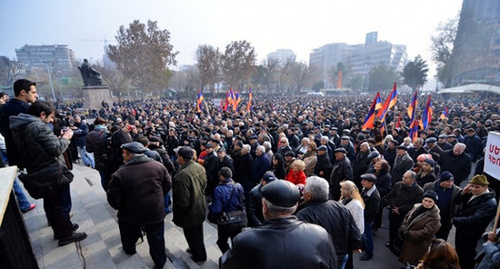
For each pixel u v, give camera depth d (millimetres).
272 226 1653
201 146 7391
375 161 5727
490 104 25609
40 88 52594
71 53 97812
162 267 3250
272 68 65938
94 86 27422
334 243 2510
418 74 54812
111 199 2902
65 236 3172
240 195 3791
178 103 33188
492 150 3613
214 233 5051
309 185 2645
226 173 3832
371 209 4219
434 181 4824
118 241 3719
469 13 43156
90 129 8984
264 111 20828
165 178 3215
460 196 4016
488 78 45375
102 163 4566
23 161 2799
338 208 2611
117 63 39500
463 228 3742
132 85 46062
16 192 4000
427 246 3604
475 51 44594
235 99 19812
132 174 2936
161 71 41375
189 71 62594
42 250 3066
